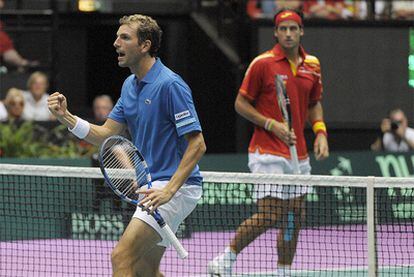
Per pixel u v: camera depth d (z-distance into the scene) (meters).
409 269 17.56
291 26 16.95
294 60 17.20
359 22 27.09
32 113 25.97
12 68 27.38
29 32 27.56
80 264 18.02
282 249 16.52
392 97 27.34
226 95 27.81
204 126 28.66
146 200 11.86
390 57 27.30
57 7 28.19
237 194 19.19
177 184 12.03
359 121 27.23
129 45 12.31
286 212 16.39
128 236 12.16
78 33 30.25
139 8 31.48
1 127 24.45
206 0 29.98
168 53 30.12
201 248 19.11
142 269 13.10
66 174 14.32
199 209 19.33
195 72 29.11
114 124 13.09
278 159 17.00
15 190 18.48
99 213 19.19
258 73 17.05
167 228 12.06
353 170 25.42
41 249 19.14
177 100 12.26
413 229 18.69
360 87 27.20
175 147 12.51
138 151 12.30
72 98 30.23
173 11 31.14
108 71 31.12
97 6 31.20
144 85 12.45
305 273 17.34
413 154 26.02
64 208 18.92
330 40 27.00
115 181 12.41
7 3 28.88
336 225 19.00
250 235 16.27
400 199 18.78
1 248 19.19
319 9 28.38
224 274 16.27
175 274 17.52
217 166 23.95
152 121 12.44
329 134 27.19
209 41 28.69
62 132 25.36
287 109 16.84
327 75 27.05
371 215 14.24
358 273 17.38
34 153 24.20
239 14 27.17
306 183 14.35
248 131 26.78
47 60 27.66
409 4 29.16
